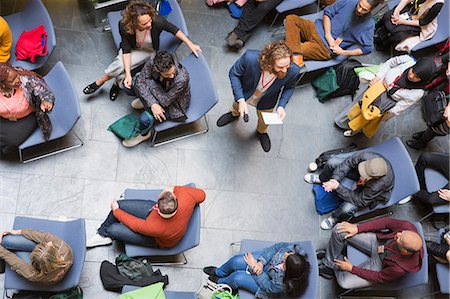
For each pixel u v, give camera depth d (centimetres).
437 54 491
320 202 464
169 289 420
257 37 520
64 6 491
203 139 470
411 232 365
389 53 537
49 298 390
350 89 496
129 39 418
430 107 464
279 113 404
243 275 382
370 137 475
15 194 427
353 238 409
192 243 382
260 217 457
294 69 373
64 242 359
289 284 352
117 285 403
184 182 454
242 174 467
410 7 505
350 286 406
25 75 388
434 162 451
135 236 384
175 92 401
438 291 447
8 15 459
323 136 494
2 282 399
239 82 403
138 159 454
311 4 536
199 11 514
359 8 434
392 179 407
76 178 439
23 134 399
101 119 460
